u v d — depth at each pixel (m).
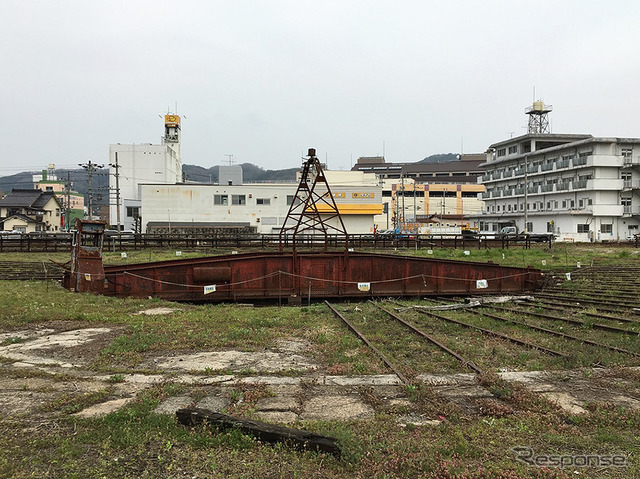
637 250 36.53
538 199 69.38
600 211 58.56
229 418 4.89
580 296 15.77
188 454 4.34
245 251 33.56
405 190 106.44
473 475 4.02
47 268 23.77
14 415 5.23
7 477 3.89
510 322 11.41
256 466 4.13
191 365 7.46
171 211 55.03
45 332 9.65
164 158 74.19
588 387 6.46
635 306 13.11
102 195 74.12
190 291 15.95
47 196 78.12
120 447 4.47
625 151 59.16
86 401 5.68
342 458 4.23
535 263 26.62
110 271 15.67
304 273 16.91
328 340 9.30
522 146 73.50
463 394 6.17
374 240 38.25
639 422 5.11
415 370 7.25
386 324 11.26
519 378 6.88
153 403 5.62
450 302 16.03
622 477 4.04
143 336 9.17
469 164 134.62
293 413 5.46
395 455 4.29
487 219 82.56
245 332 9.79
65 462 4.19
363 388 6.28
